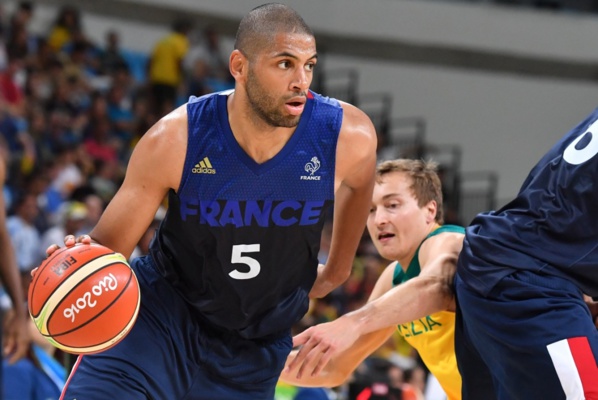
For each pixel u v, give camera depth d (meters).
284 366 4.31
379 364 7.89
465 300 4.29
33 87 14.34
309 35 3.57
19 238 10.76
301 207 3.78
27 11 15.27
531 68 20.17
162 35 18.62
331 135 3.79
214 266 3.84
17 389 5.72
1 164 5.44
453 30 20.00
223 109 3.71
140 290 4.01
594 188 3.96
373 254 14.21
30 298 3.59
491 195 18.66
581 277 4.11
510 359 4.10
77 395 3.75
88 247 3.62
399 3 20.02
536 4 20.70
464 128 20.03
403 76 20.11
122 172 13.62
